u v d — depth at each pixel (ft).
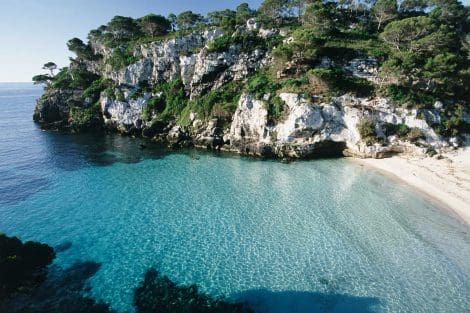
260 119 177.47
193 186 131.03
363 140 157.48
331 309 65.00
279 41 223.10
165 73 243.81
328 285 71.67
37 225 99.35
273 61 207.62
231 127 191.21
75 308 65.77
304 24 238.68
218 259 81.41
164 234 93.76
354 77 180.55
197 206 112.16
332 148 167.12
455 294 68.80
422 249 84.38
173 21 313.32
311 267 77.66
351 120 160.45
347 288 70.74
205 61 220.43
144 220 102.47
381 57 185.37
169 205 113.19
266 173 145.69
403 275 74.64
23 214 106.32
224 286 71.97
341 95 166.81
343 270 76.48
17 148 190.80
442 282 72.38
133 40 277.03
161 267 78.79
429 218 100.22
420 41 187.52
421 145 150.51
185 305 66.64
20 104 519.19
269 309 65.31
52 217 104.53
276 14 263.29
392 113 157.69
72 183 134.51
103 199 118.52
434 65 166.61
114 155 177.06
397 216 101.65
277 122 173.27
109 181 136.98
